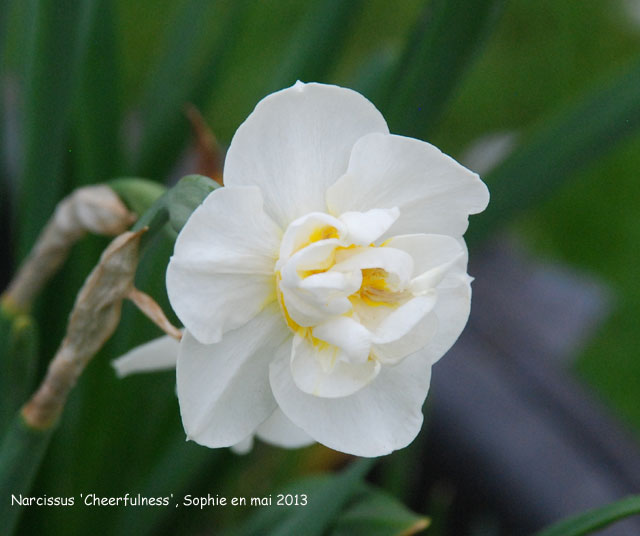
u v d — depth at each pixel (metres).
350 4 0.36
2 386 0.34
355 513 0.35
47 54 0.34
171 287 0.28
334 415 0.30
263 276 0.29
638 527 0.45
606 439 0.49
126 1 0.84
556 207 0.80
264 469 0.50
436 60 0.33
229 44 0.39
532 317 0.66
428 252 0.29
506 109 0.84
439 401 0.48
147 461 0.40
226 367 0.29
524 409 0.49
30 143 0.35
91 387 0.38
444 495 0.47
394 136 0.29
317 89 0.29
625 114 0.35
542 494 0.45
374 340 0.28
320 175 0.29
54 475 0.38
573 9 0.98
